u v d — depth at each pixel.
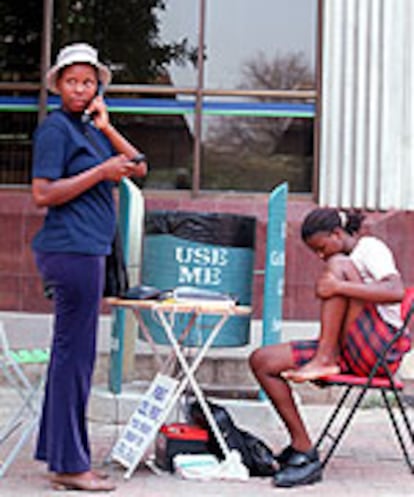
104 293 8.19
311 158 17.28
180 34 17.53
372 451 9.52
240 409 10.57
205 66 17.45
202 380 12.20
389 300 7.91
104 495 7.52
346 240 8.34
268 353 8.18
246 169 17.36
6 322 15.45
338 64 16.97
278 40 17.42
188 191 17.36
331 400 12.07
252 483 8.09
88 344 7.55
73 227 7.40
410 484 8.16
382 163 16.75
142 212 11.18
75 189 7.29
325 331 8.05
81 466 7.60
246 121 17.39
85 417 7.69
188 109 17.44
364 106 16.84
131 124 17.47
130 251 10.94
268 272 10.35
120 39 17.55
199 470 8.15
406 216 16.75
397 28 16.84
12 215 17.02
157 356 9.02
